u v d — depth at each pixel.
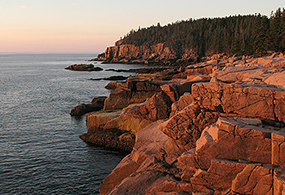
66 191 22.77
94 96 71.31
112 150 31.75
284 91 12.78
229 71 22.19
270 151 11.90
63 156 30.02
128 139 32.09
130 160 20.23
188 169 14.02
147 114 33.69
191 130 16.72
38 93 77.06
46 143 34.22
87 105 51.38
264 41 81.31
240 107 14.03
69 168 27.05
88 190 22.94
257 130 12.11
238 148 12.51
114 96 46.59
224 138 12.69
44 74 144.25
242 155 12.48
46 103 61.47
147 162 17.55
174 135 17.17
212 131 13.71
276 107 12.97
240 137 12.42
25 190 22.89
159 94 32.97
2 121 45.00
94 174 25.81
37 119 46.44
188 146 16.95
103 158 29.47
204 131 14.59
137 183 15.28
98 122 37.12
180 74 63.66
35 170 26.56
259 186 11.49
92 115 37.81
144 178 15.59
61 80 113.12
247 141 12.32
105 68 183.75
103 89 84.81
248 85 14.45
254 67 22.11
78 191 22.78
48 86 92.94
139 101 45.31
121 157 29.77
